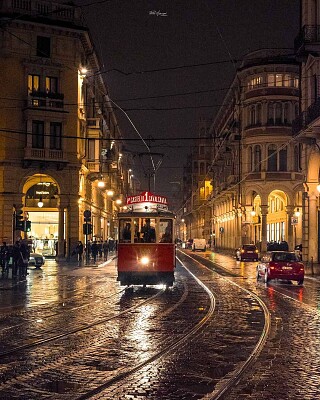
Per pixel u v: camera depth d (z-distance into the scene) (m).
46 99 49.00
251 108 65.69
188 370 9.48
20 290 24.00
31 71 49.00
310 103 36.69
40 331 13.36
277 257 28.47
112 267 42.25
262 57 64.69
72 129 50.28
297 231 62.66
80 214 52.56
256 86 64.75
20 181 48.66
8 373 9.17
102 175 64.56
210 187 110.94
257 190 64.00
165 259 24.73
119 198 95.62
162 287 26.05
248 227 66.56
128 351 11.04
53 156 49.22
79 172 51.09
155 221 24.89
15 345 11.60
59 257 50.12
